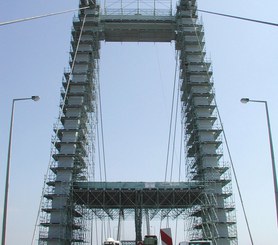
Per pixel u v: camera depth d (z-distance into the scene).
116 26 108.06
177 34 108.25
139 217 92.50
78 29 107.81
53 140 94.00
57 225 86.12
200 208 93.31
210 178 91.62
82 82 100.88
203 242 39.12
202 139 95.44
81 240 93.94
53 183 90.00
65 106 98.00
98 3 109.69
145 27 108.25
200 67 103.19
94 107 108.25
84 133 102.25
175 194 92.69
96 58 112.44
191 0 109.06
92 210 99.00
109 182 90.69
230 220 90.06
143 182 90.69
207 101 99.94
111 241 82.31
